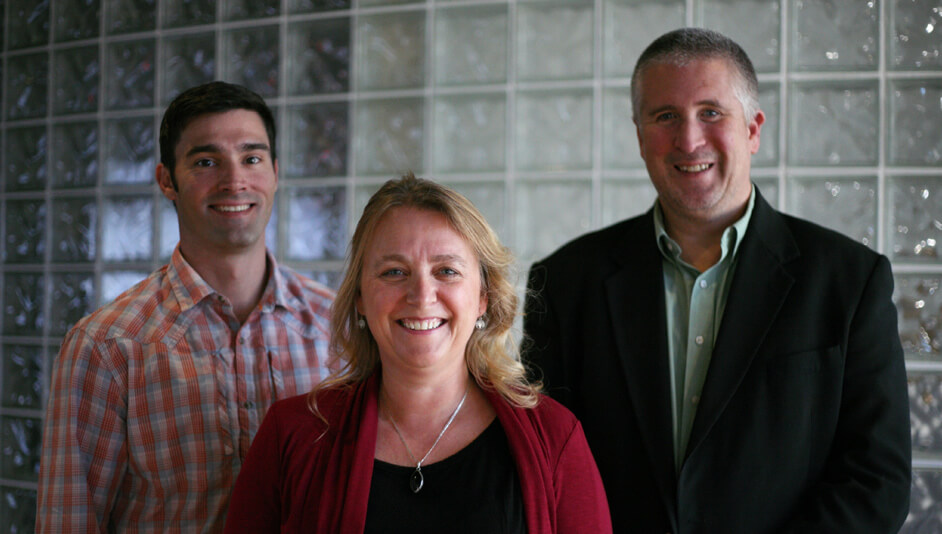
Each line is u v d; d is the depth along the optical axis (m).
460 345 1.14
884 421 1.25
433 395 1.17
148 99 2.72
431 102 2.48
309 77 2.60
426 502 1.08
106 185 2.73
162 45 2.70
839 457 1.27
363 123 2.56
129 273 2.71
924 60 2.14
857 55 2.17
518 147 2.44
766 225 1.39
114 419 1.35
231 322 1.45
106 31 2.75
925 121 2.14
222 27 2.64
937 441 2.09
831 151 2.19
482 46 2.46
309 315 1.52
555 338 1.47
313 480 1.11
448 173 2.48
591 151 2.38
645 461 1.32
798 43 2.21
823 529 1.19
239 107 1.41
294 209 2.61
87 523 1.32
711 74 1.32
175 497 1.37
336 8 2.57
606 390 1.38
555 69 2.40
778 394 1.28
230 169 1.37
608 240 1.52
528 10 2.43
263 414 1.43
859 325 1.28
